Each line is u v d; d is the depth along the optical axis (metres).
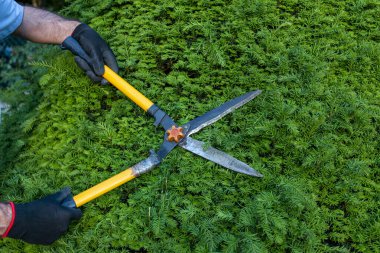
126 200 1.11
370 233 1.05
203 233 0.98
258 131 1.10
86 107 1.22
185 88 1.21
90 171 1.13
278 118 1.14
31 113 1.40
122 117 1.19
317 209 1.05
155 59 1.26
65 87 1.27
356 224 1.07
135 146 1.16
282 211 1.03
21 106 1.54
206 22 1.26
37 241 1.01
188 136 1.09
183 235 1.04
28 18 1.16
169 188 1.09
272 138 1.13
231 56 1.26
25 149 1.33
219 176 1.09
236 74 1.22
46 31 1.17
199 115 1.16
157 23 1.28
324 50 1.26
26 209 0.98
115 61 1.18
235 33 1.28
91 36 1.15
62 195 1.02
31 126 1.27
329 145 1.10
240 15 1.29
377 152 1.16
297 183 1.05
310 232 1.01
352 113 1.16
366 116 1.14
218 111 1.11
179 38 1.28
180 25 1.29
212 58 1.22
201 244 0.99
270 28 1.31
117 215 1.07
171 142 1.09
